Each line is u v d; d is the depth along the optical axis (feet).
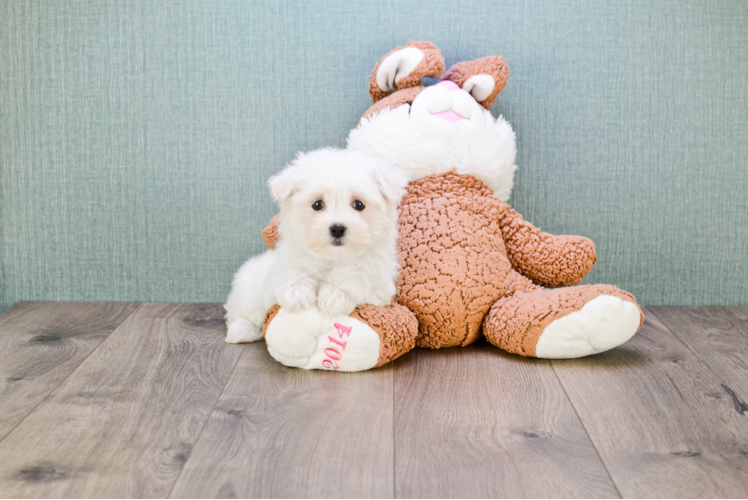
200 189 6.13
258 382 4.33
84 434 3.57
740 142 6.11
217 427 3.67
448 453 3.39
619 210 6.19
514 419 3.78
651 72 6.00
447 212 5.09
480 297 4.89
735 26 5.94
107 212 6.16
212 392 4.16
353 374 4.48
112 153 6.07
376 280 4.59
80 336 5.27
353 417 3.80
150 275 6.27
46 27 5.88
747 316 5.94
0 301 6.28
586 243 5.26
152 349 4.97
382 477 3.16
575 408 3.94
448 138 5.16
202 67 5.96
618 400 4.06
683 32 5.95
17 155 6.07
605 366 4.64
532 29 5.95
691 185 6.16
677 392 4.18
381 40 5.96
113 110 6.00
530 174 6.13
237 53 5.95
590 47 5.97
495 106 6.04
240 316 5.23
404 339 4.53
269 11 5.90
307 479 3.14
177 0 5.86
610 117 6.06
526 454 3.38
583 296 4.66
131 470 3.20
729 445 3.48
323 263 4.50
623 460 3.33
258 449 3.42
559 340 4.62
